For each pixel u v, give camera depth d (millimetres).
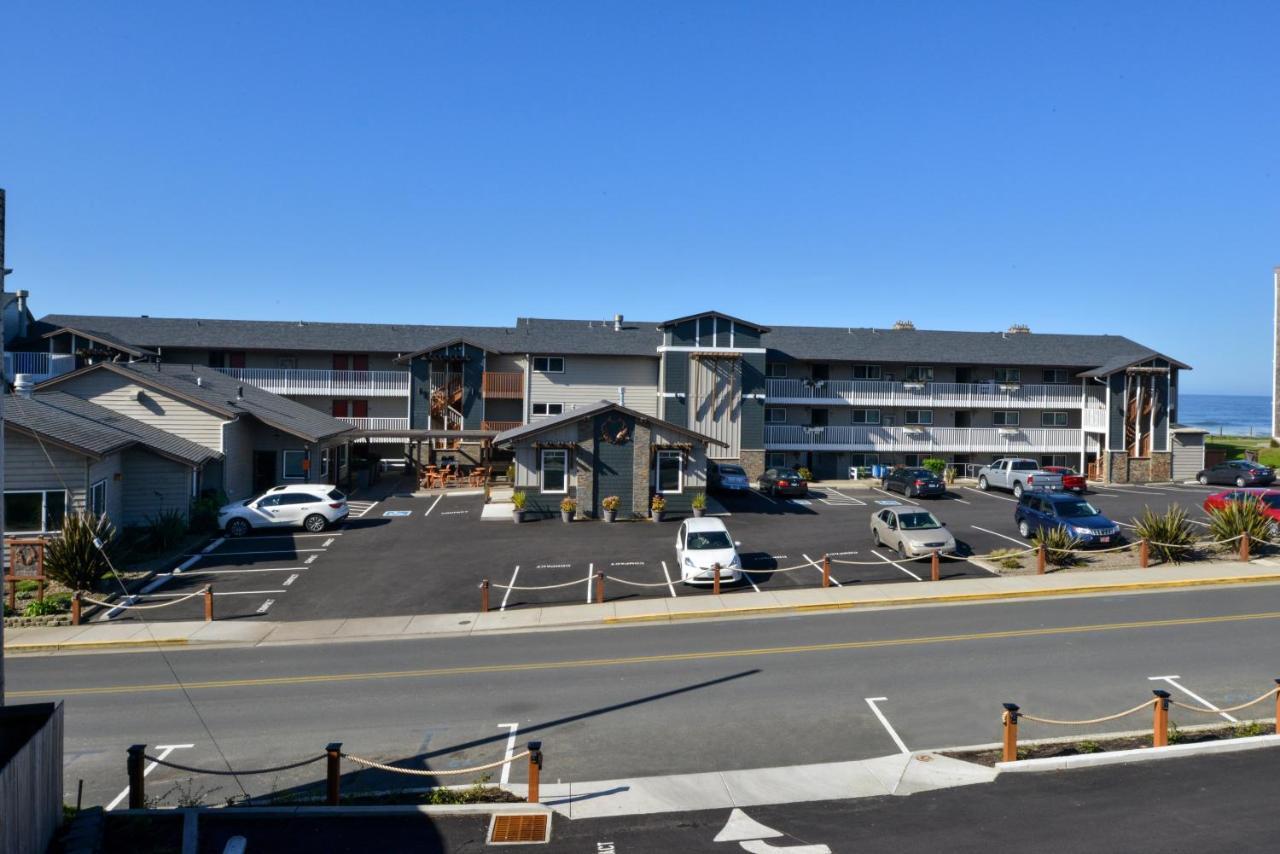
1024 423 52688
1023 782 11039
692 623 20141
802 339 53375
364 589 23500
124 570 25031
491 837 9859
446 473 46062
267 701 15148
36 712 9156
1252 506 26312
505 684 15867
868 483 47438
